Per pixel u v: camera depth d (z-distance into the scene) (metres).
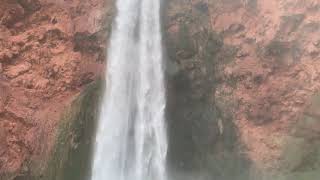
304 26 22.28
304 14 22.42
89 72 21.91
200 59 22.27
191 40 22.39
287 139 21.09
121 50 22.44
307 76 21.55
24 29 22.23
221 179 20.91
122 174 20.72
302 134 20.89
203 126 21.42
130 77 22.12
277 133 21.38
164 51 22.28
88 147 20.47
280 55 22.20
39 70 21.66
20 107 20.64
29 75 21.41
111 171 20.62
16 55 21.59
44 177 19.91
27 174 19.78
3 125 19.98
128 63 22.31
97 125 20.88
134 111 21.67
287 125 21.33
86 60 22.12
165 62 22.09
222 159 21.12
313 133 20.69
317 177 19.92
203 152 21.20
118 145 21.00
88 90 21.33
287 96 21.62
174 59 22.03
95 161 20.47
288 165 20.62
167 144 21.28
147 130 21.47
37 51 21.89
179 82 21.77
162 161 21.09
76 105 20.91
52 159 20.14
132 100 21.78
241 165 21.05
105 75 21.88
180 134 21.39
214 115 21.66
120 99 21.70
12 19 22.08
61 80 21.69
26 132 20.36
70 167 20.09
